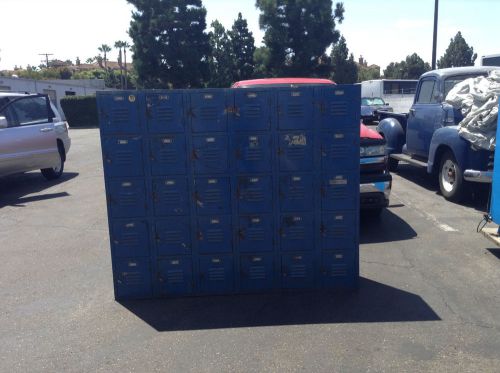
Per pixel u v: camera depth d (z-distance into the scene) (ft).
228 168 14.90
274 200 15.10
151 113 14.58
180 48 132.98
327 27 133.18
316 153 14.89
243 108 14.66
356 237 15.33
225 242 15.26
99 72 249.55
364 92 112.47
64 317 14.29
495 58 49.37
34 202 29.55
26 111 34.50
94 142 65.72
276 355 11.89
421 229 21.66
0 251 20.58
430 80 29.76
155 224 15.08
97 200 29.55
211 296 15.53
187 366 11.51
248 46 152.56
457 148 24.79
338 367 11.31
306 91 14.66
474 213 23.98
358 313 14.03
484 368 11.16
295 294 15.47
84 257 19.56
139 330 13.39
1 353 12.35
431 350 11.94
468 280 16.15
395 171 36.35
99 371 11.41
